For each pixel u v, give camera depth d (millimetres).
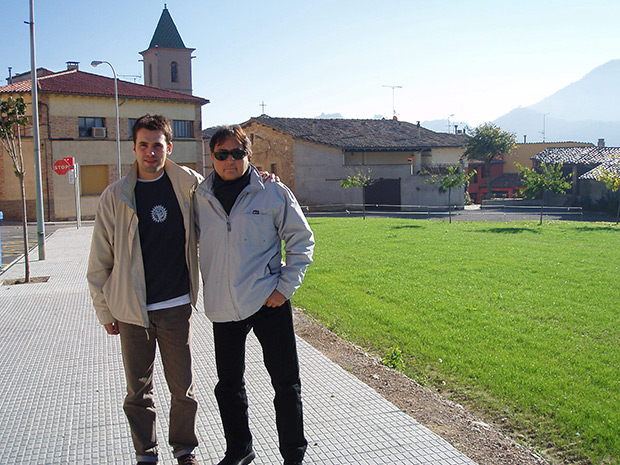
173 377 3484
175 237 3428
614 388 5215
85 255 15320
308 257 3445
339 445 3861
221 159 3314
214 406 4641
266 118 48406
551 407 4797
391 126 53500
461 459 3650
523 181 27875
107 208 3369
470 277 11219
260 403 4676
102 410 4605
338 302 9148
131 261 3336
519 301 8938
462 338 6902
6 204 34250
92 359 5996
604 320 7734
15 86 34969
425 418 4406
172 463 3672
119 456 3803
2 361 5969
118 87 38094
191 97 40562
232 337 3463
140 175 3443
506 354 6266
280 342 3439
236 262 3334
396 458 3662
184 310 3471
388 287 10242
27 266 11234
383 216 35219
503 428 4477
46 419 4438
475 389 5309
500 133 57312
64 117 34906
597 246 16625
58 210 34844
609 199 37719
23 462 3730
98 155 36219
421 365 6035
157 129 3359
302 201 43281
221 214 3377
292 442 3434
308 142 42875
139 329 3430
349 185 34531
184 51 57219
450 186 32562
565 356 6172
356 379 5254
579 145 67562
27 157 34000
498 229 22797
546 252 15109
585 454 4000
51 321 7758
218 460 3711
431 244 17141
